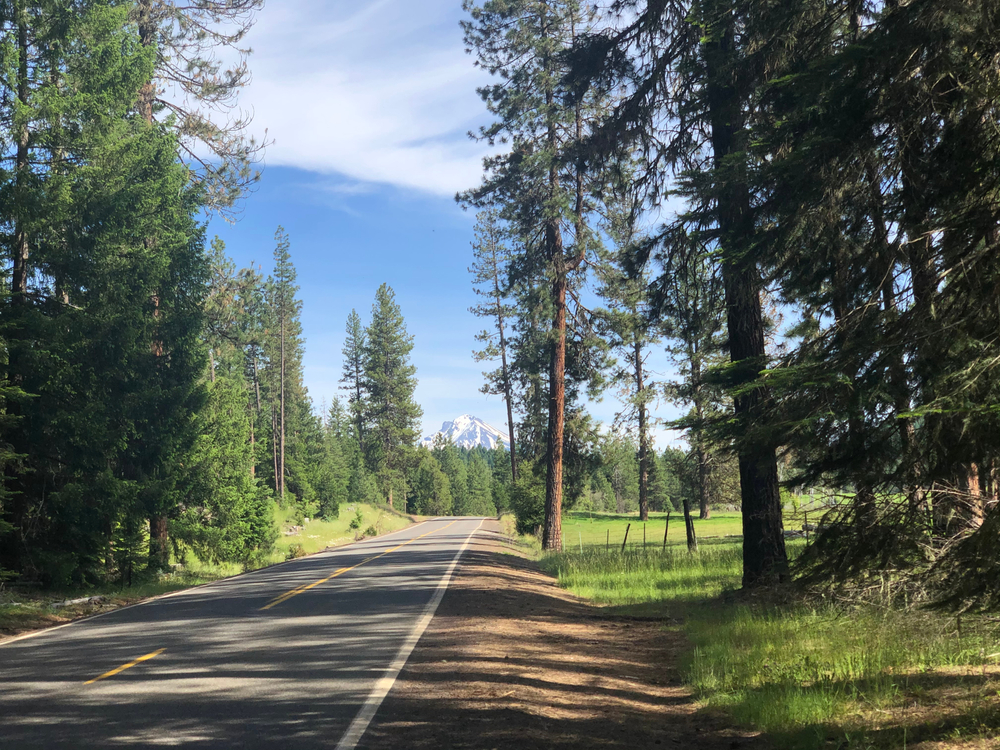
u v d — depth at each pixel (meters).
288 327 90.38
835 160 8.39
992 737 5.32
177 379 25.70
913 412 6.46
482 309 70.19
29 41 20.89
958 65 7.19
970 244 7.02
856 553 8.39
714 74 12.75
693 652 9.62
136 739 6.12
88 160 21.34
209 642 10.69
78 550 20.56
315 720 6.63
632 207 15.65
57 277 20.78
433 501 120.69
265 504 38.03
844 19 10.41
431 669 8.70
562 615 13.88
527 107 29.86
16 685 8.22
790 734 6.09
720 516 64.44
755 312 14.08
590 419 43.19
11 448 18.72
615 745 6.14
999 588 6.13
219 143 28.39
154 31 27.56
